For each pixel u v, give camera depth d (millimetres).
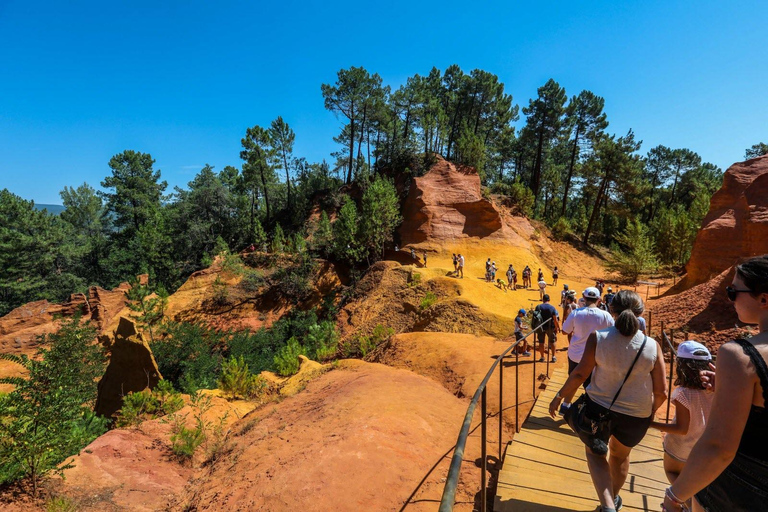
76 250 61250
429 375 11078
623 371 3004
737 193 20656
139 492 6910
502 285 30734
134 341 16641
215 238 62250
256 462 6543
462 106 61500
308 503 4797
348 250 39406
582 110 52531
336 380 10727
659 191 69375
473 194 44438
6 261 51594
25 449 6523
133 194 66375
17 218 56125
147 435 9062
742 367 1565
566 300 10164
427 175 47812
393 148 56375
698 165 66500
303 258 42250
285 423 8203
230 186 78500
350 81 54562
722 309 9945
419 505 4586
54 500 6387
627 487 4055
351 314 30344
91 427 10883
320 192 61500
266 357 28828
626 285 33781
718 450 1585
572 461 4449
